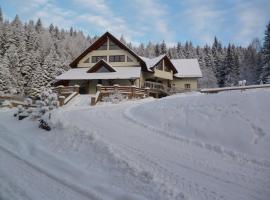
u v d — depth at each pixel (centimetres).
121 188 670
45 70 5622
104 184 688
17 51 6406
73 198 611
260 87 2116
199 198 623
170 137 1172
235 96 1355
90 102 2798
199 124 1208
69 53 10375
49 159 867
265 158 877
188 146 1043
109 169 794
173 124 1309
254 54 8244
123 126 1383
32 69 6169
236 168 820
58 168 796
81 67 4100
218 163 860
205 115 1265
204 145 1040
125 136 1161
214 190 668
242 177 752
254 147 948
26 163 833
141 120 1502
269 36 5619
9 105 2898
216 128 1130
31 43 8131
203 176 754
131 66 3916
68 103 2788
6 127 1449
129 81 3691
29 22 12450
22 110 1825
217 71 8500
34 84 5450
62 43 11375
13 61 6053
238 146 988
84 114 1764
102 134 1173
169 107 1527
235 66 7425
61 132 1181
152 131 1280
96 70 3772
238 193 656
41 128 1327
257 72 6700
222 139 1057
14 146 1028
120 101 2759
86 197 621
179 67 4819
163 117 1421
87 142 1018
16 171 758
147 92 3108
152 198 621
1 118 1823
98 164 834
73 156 912
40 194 622
